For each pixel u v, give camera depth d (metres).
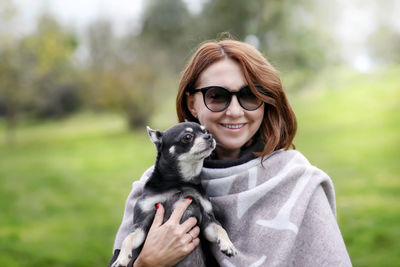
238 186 2.74
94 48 35.66
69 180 17.17
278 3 23.45
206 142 2.71
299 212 2.49
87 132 32.41
